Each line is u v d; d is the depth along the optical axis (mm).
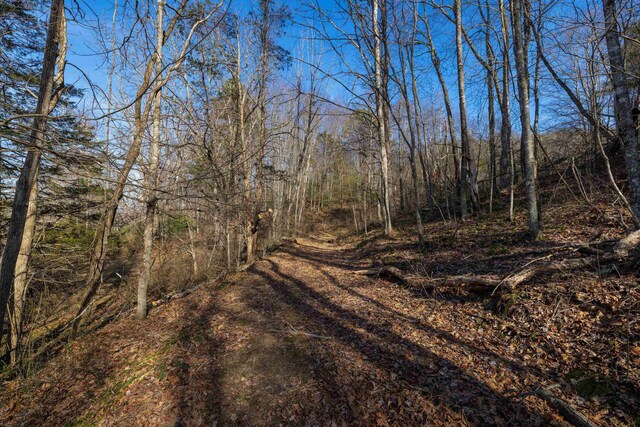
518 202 12867
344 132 27938
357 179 32781
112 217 7398
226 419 3893
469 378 4062
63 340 6906
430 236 12328
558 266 5809
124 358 5691
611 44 5820
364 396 3979
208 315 7605
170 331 6703
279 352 5363
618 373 3588
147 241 7766
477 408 3506
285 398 4160
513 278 5891
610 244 6195
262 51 13266
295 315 7172
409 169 27156
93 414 4223
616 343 3967
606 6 5648
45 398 4762
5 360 6367
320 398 4070
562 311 4887
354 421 3604
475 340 5004
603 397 3369
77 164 3971
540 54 6746
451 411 3504
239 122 12430
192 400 4238
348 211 32562
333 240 21859
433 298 7004
